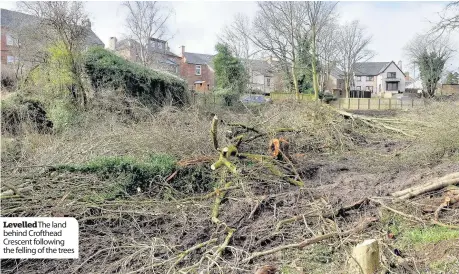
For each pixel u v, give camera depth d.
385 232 4.75
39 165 6.38
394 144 11.67
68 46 12.15
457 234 4.51
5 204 5.51
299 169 8.20
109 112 11.27
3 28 28.22
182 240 4.91
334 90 43.97
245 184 6.46
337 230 4.70
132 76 13.55
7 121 10.84
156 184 6.70
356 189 6.50
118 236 5.12
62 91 12.11
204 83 51.09
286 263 4.18
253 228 5.14
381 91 66.88
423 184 6.19
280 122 11.62
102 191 6.18
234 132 9.98
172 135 8.39
